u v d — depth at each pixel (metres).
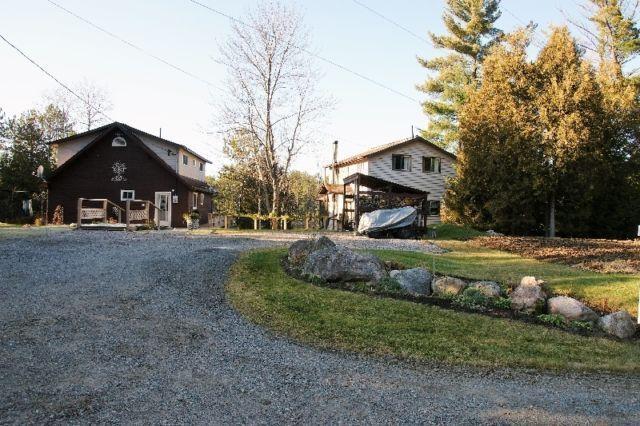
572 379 6.38
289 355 6.71
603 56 33.31
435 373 6.32
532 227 28.62
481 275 11.56
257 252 13.38
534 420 4.91
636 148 27.98
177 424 4.46
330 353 6.93
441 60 39.31
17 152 36.69
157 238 17.50
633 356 7.46
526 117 27.27
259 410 4.86
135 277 10.41
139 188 30.36
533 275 11.87
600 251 17.42
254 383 5.60
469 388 5.81
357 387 5.65
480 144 28.66
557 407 5.30
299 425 4.56
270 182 36.41
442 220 31.27
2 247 13.52
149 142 33.09
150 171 30.42
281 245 15.95
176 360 6.19
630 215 28.52
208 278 10.68
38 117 48.19
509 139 27.23
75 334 6.86
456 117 40.53
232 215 30.67
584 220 28.19
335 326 8.02
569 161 25.73
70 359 5.96
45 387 5.13
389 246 17.67
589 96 25.92
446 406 5.19
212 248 14.52
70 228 21.66
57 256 12.44
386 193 25.62
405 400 5.32
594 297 10.00
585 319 8.93
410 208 23.92
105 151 30.42
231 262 12.21
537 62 28.52
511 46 29.50
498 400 5.45
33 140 39.03
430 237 23.50
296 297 9.46
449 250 17.77
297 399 5.20
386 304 9.16
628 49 32.16
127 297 8.90
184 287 9.90
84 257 12.45
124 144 30.47
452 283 10.15
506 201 27.12
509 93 28.34
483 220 28.75
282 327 7.95
